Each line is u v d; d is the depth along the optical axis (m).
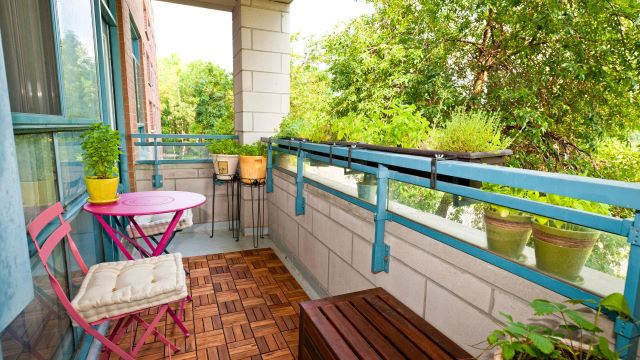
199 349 2.02
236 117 4.33
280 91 4.13
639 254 0.78
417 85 4.81
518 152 4.07
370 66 5.18
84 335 2.00
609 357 0.72
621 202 0.77
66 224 1.59
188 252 3.54
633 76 3.70
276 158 3.65
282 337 2.15
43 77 1.55
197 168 4.23
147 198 2.34
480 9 4.30
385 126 2.04
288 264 3.26
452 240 1.31
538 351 0.82
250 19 3.88
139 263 1.80
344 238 2.21
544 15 3.96
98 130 2.14
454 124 1.64
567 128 4.21
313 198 2.68
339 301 1.45
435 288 1.44
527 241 1.09
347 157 1.95
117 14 3.48
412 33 5.36
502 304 1.15
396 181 1.64
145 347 2.02
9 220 0.81
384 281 1.79
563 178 0.89
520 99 4.13
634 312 0.81
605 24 3.89
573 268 0.95
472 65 4.80
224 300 2.58
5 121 0.81
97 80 2.72
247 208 4.06
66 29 1.97
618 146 4.26
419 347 1.14
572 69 3.72
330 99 5.75
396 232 1.67
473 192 1.19
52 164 1.72
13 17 1.29
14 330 1.27
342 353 1.11
